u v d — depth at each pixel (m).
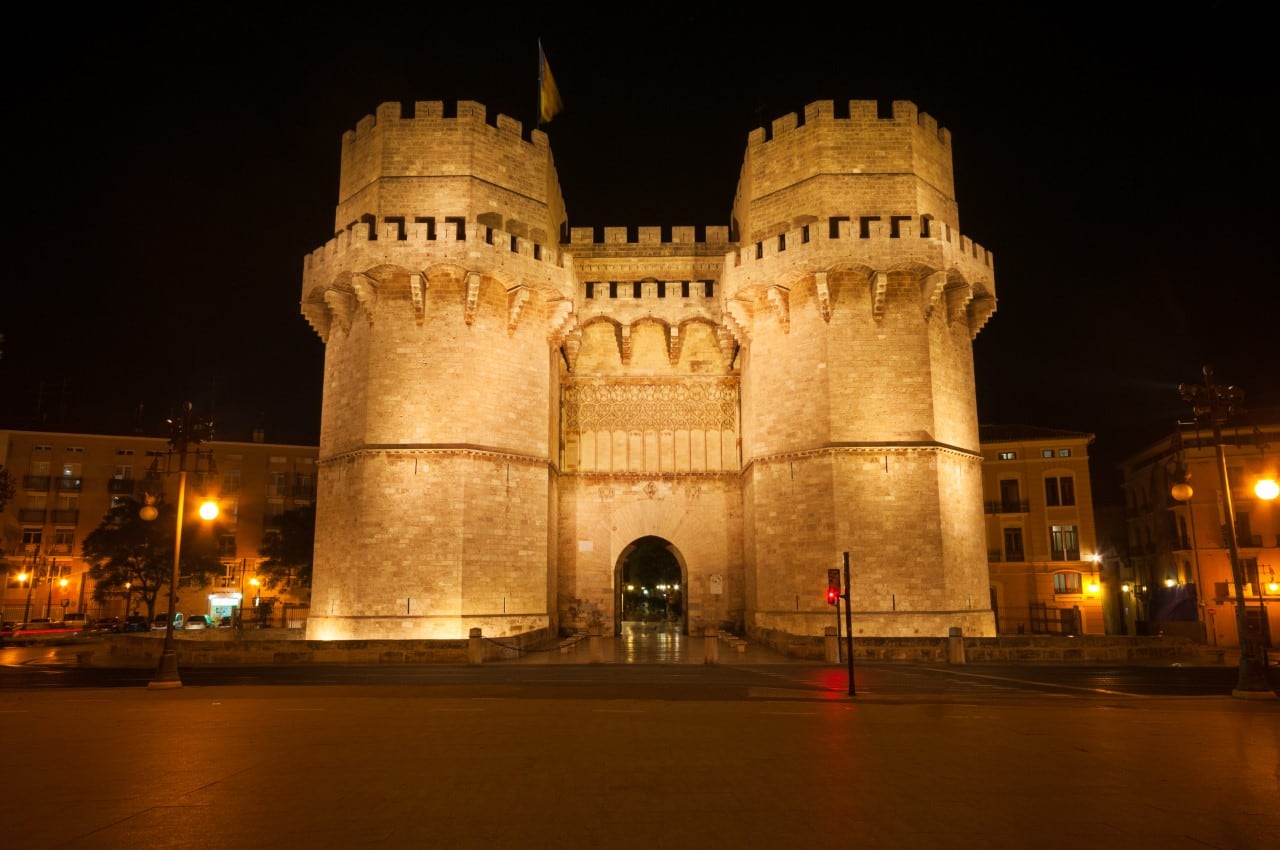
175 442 25.86
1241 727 15.06
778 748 12.84
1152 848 7.76
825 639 31.30
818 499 35.94
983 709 17.72
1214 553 50.97
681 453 45.03
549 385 40.44
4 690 22.67
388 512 35.16
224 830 8.38
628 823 8.62
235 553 72.19
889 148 37.84
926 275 36.59
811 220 37.97
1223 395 22.36
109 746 13.10
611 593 43.88
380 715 16.56
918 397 35.97
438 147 37.75
